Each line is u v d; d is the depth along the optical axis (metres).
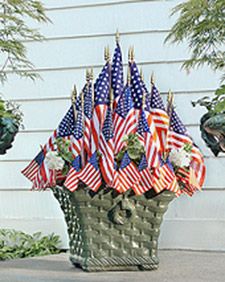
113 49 5.84
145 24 5.75
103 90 4.25
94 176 4.03
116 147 4.09
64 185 4.09
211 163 5.49
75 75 5.89
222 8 3.60
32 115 5.93
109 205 4.14
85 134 4.16
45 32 5.95
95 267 4.13
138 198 4.15
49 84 5.92
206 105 3.87
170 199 4.19
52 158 4.12
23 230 5.86
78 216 4.16
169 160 4.18
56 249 5.64
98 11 5.87
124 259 4.16
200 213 5.51
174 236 5.55
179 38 4.37
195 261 4.73
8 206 5.93
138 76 4.32
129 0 5.79
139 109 4.23
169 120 4.28
